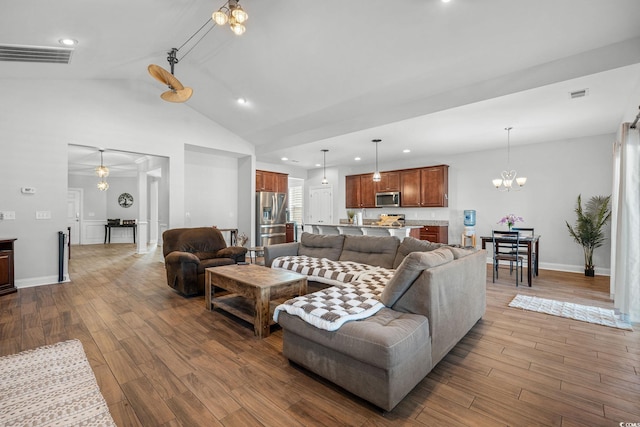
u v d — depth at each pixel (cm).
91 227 984
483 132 493
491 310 334
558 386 190
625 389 187
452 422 158
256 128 624
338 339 176
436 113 400
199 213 680
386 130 481
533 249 510
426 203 691
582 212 528
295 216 974
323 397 180
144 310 329
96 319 300
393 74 373
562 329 282
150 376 200
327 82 417
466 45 306
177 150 579
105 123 490
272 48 375
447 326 218
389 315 198
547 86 316
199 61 439
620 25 257
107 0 270
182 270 366
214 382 194
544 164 565
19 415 159
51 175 437
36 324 285
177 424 156
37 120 426
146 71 486
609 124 448
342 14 300
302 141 580
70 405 169
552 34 275
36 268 427
